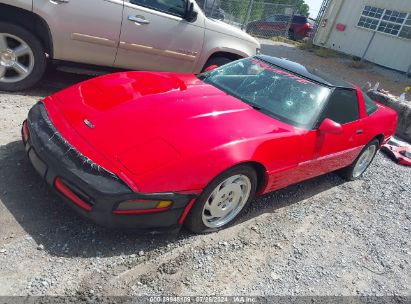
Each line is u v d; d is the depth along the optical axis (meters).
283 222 3.76
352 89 4.38
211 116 3.22
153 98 3.29
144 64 5.61
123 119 2.95
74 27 4.84
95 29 4.98
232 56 6.43
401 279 3.43
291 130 3.50
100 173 2.56
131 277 2.63
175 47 5.68
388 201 4.85
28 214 2.91
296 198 4.30
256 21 17.59
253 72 4.16
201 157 2.78
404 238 4.08
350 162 4.77
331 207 4.32
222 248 3.13
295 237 3.57
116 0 5.00
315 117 3.77
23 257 2.55
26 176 3.29
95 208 2.53
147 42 5.41
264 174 3.29
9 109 4.46
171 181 2.65
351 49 18.05
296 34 22.48
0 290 2.29
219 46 6.08
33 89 5.27
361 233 3.96
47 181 2.73
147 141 2.78
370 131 4.66
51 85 5.57
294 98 3.86
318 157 3.87
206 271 2.86
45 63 4.98
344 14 18.25
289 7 18.36
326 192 4.66
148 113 3.06
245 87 3.95
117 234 2.96
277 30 18.92
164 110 3.13
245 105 3.62
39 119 3.03
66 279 2.48
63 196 2.67
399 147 6.60
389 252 3.77
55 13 4.68
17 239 2.67
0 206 2.91
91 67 5.36
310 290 2.99
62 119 2.98
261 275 2.99
